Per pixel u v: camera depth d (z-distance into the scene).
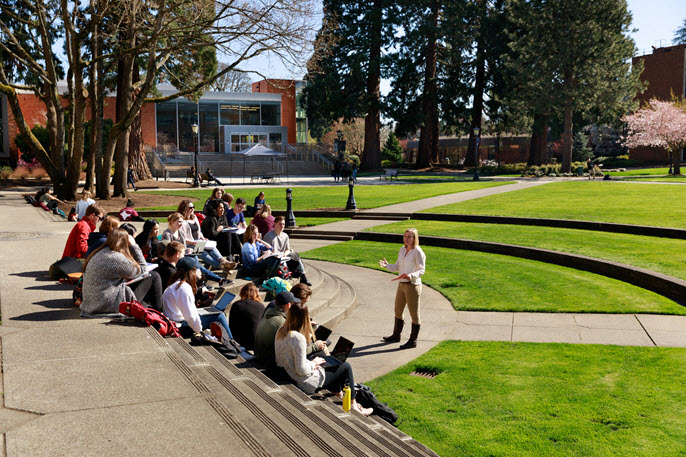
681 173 47.19
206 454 3.22
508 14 52.22
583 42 45.31
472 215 21.83
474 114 60.88
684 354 7.67
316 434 3.70
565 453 5.12
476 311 10.56
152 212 24.14
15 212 21.28
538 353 8.04
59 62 37.53
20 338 5.62
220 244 12.01
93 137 27.77
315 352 6.15
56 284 8.39
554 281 12.38
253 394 4.45
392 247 18.19
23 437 3.40
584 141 67.94
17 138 45.56
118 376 4.57
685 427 5.54
